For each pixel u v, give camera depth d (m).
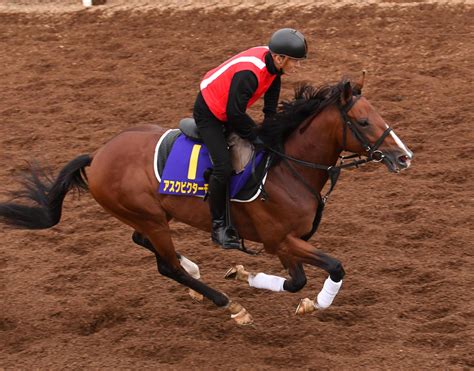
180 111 17.84
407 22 22.47
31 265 11.95
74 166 10.30
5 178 15.00
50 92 19.42
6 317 10.48
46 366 9.29
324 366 9.00
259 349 9.54
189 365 9.22
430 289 10.76
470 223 12.59
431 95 17.94
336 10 23.72
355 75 19.27
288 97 18.11
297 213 9.41
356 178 14.64
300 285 9.56
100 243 12.66
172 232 12.97
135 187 9.93
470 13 22.89
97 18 24.64
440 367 8.88
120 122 17.53
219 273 11.62
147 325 10.26
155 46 22.03
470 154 15.05
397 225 12.73
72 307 10.64
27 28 24.17
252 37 22.25
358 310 10.32
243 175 9.44
